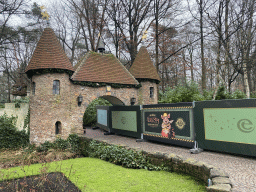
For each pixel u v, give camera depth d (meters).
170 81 28.45
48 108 11.90
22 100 18.42
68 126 12.52
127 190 4.80
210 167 4.86
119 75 14.92
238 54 15.92
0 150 12.52
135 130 12.03
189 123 8.53
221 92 14.86
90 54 14.71
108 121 15.49
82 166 7.39
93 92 13.64
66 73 12.61
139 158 6.94
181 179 5.32
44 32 13.26
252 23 15.53
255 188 4.17
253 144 6.45
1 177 6.35
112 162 7.75
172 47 23.36
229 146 7.09
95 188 5.04
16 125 15.55
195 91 15.46
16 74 29.11
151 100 16.08
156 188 4.82
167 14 20.38
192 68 23.80
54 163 8.20
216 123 7.51
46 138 11.75
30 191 4.96
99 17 23.28
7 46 25.86
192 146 8.38
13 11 18.77
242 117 6.75
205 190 4.48
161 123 10.02
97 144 9.95
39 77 12.15
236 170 5.47
